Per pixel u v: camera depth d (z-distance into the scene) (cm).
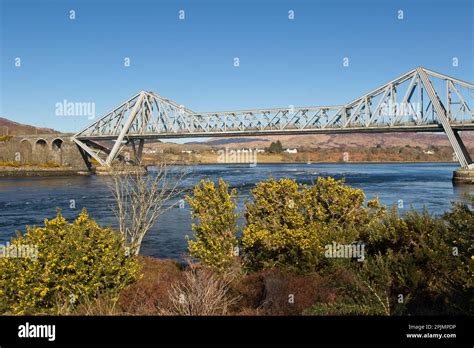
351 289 955
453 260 899
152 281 1259
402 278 938
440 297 905
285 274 1157
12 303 970
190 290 1041
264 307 985
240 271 1322
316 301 967
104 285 1063
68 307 979
